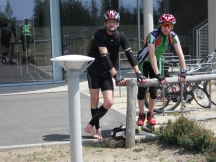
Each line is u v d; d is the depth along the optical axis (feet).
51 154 18.44
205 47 45.68
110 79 19.39
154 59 19.69
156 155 17.94
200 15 49.93
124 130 19.34
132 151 18.58
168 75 29.37
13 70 40.24
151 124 20.86
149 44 19.67
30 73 40.60
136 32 47.29
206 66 27.76
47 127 23.22
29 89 37.47
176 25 49.32
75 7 45.62
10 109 28.81
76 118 13.62
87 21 46.19
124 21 46.91
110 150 18.85
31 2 40.22
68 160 17.61
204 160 16.93
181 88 23.07
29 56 40.52
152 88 20.76
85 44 46.19
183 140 18.25
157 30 19.75
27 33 40.32
